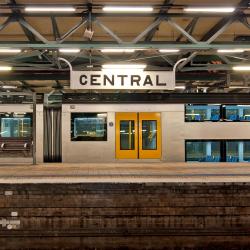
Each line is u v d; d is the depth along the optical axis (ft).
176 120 57.26
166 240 32.19
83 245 31.99
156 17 35.27
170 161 57.00
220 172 38.70
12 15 33.86
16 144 52.21
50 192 32.07
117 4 32.37
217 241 32.32
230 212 32.40
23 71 56.54
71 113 56.39
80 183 32.14
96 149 56.59
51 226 32.01
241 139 57.72
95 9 33.50
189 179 33.27
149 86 33.40
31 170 41.32
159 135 57.26
